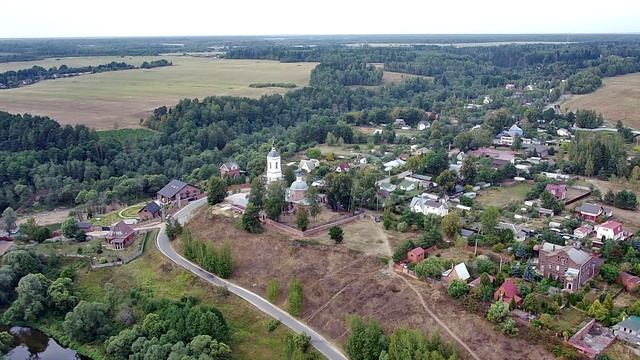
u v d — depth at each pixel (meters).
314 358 124.88
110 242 181.50
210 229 180.12
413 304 132.12
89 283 164.12
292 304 141.88
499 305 120.25
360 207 194.00
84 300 156.88
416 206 188.00
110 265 170.25
